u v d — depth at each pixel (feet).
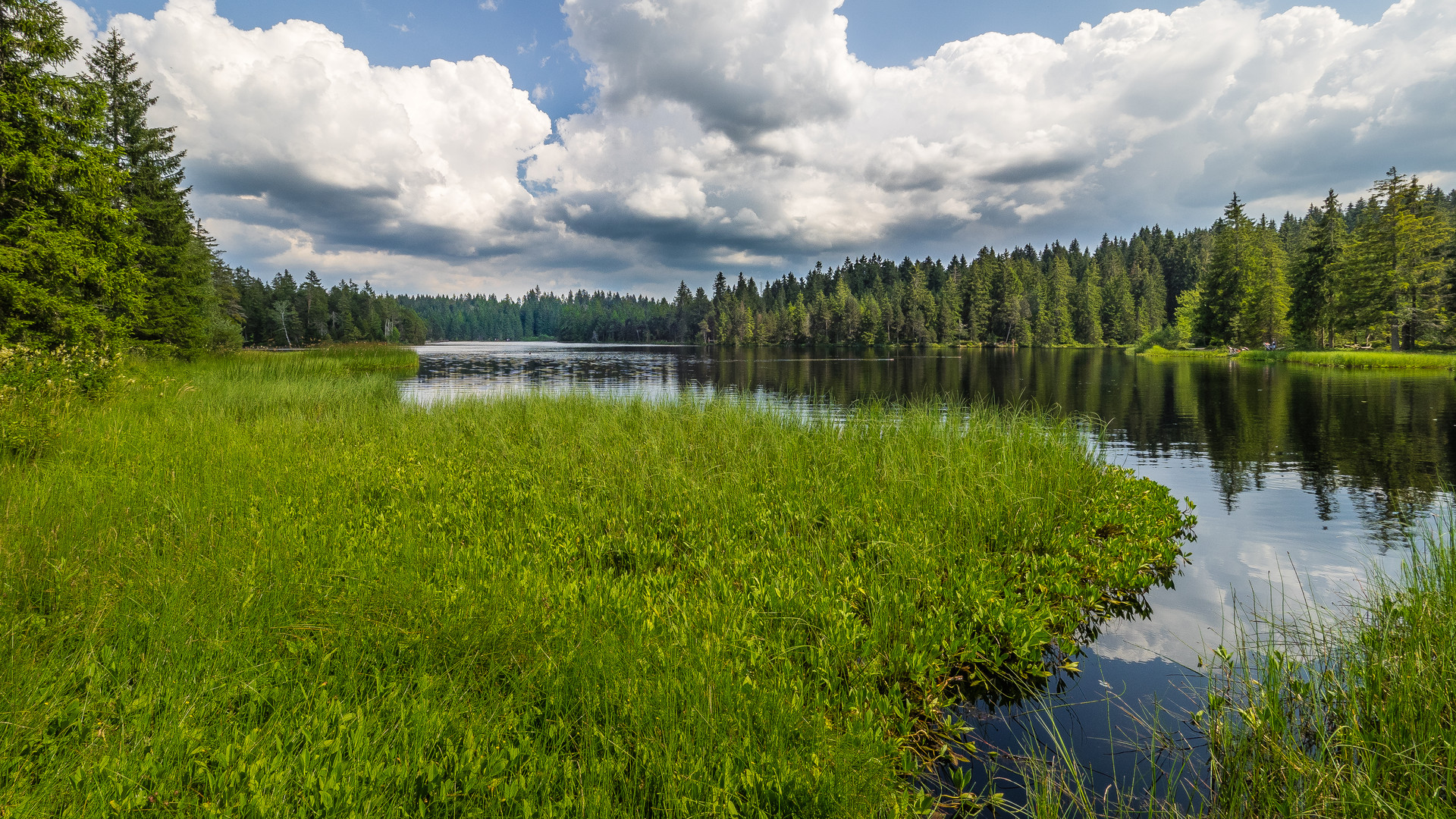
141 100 90.84
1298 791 9.40
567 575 15.83
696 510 21.25
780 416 37.96
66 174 51.08
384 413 41.78
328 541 16.49
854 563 17.34
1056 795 9.74
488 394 51.93
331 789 7.50
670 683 9.84
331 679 9.96
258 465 24.67
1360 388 78.69
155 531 15.85
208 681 9.45
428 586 13.10
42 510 16.33
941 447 27.09
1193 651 14.96
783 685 10.82
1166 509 25.30
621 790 8.25
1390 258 142.92
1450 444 42.50
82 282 53.01
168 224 87.20
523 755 8.74
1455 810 8.34
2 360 32.37
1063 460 26.78
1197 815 9.43
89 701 8.92
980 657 13.56
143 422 31.96
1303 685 12.00
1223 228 187.52
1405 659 11.55
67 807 7.16
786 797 8.03
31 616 10.88
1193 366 138.10
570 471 25.99
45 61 50.75
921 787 9.99
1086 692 13.26
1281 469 36.19
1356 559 21.33
